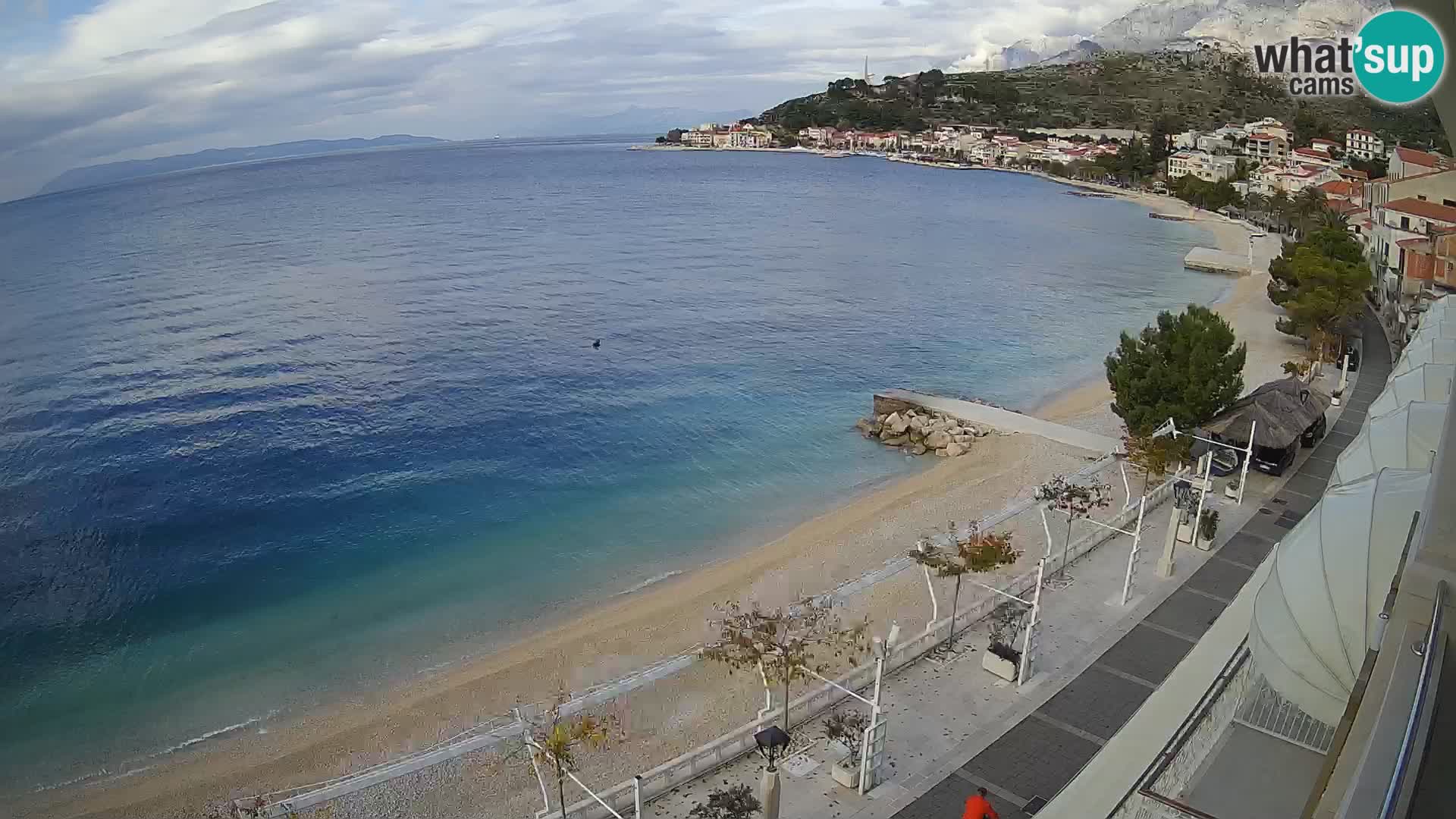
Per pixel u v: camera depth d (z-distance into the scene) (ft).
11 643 112.68
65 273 407.23
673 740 86.53
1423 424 64.69
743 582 121.39
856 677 85.20
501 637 111.45
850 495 155.63
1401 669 27.63
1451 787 25.71
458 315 305.12
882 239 491.72
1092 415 189.57
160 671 106.32
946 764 74.49
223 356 250.78
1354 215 360.69
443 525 146.20
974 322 294.46
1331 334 219.20
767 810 64.85
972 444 171.73
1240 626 78.84
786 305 323.98
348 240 501.97
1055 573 106.73
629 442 184.24
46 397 216.33
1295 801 46.57
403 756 87.40
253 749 90.79
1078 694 83.46
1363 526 47.47
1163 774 47.21
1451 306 140.56
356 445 182.91
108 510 152.97
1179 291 339.16
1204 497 115.34
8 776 88.22
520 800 79.56
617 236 508.94
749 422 195.93
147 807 82.12
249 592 125.18
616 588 124.06
